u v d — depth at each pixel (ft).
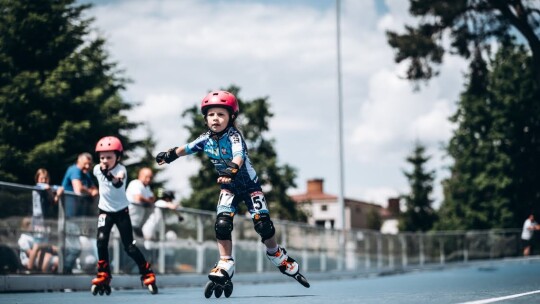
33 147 98.22
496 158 172.45
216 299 24.58
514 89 169.89
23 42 102.37
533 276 55.47
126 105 121.29
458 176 183.11
